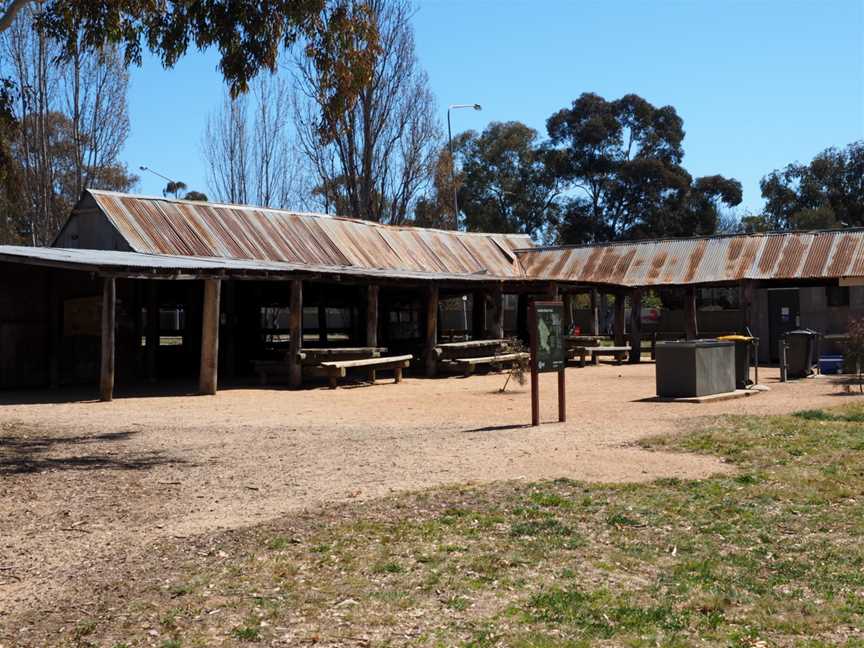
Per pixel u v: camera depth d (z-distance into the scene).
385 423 14.16
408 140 40.38
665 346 16.31
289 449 11.22
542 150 72.88
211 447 11.49
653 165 67.81
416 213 48.16
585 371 26.50
